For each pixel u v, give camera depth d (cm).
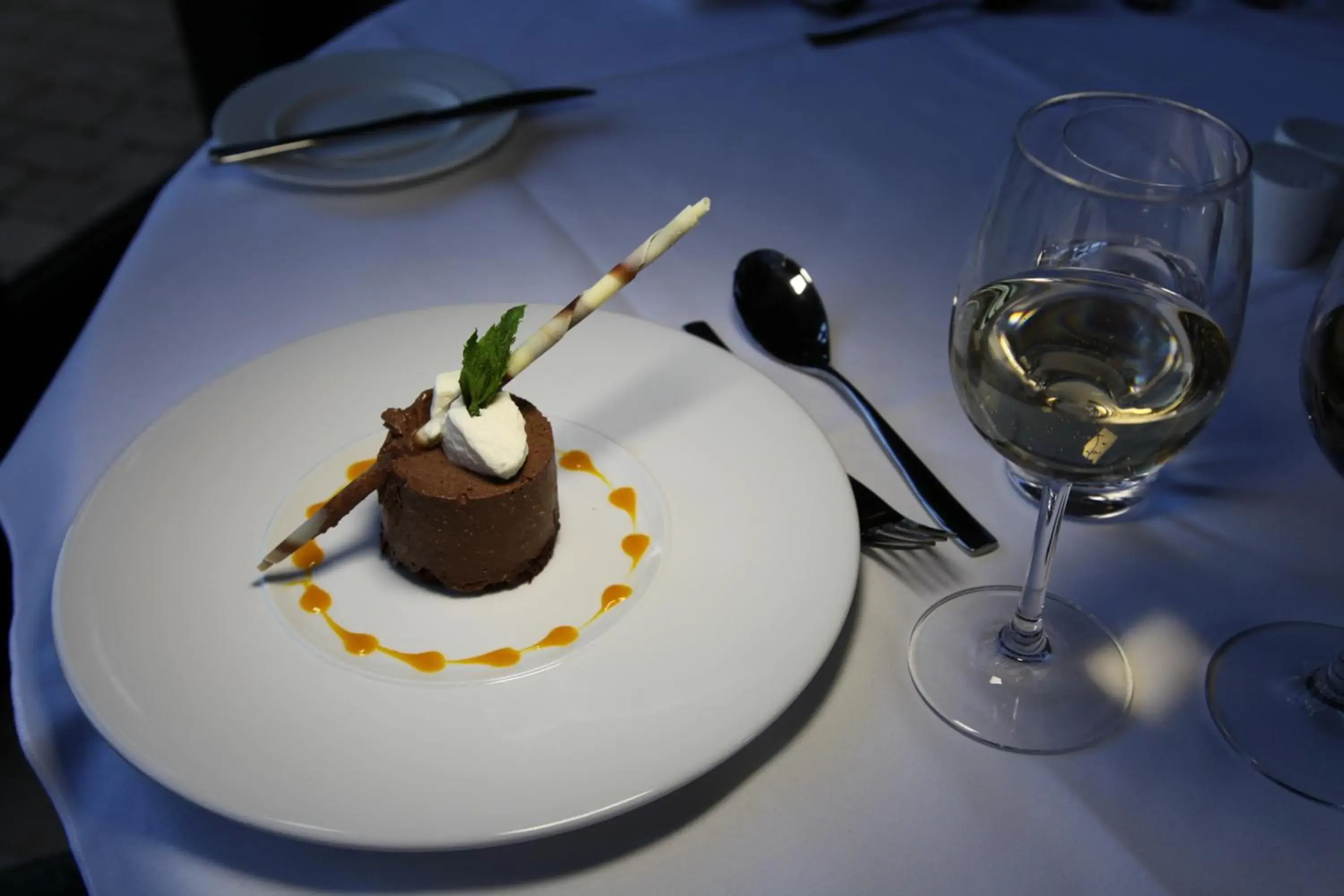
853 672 81
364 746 72
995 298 79
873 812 72
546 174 137
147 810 72
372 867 69
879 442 100
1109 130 83
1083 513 93
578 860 69
